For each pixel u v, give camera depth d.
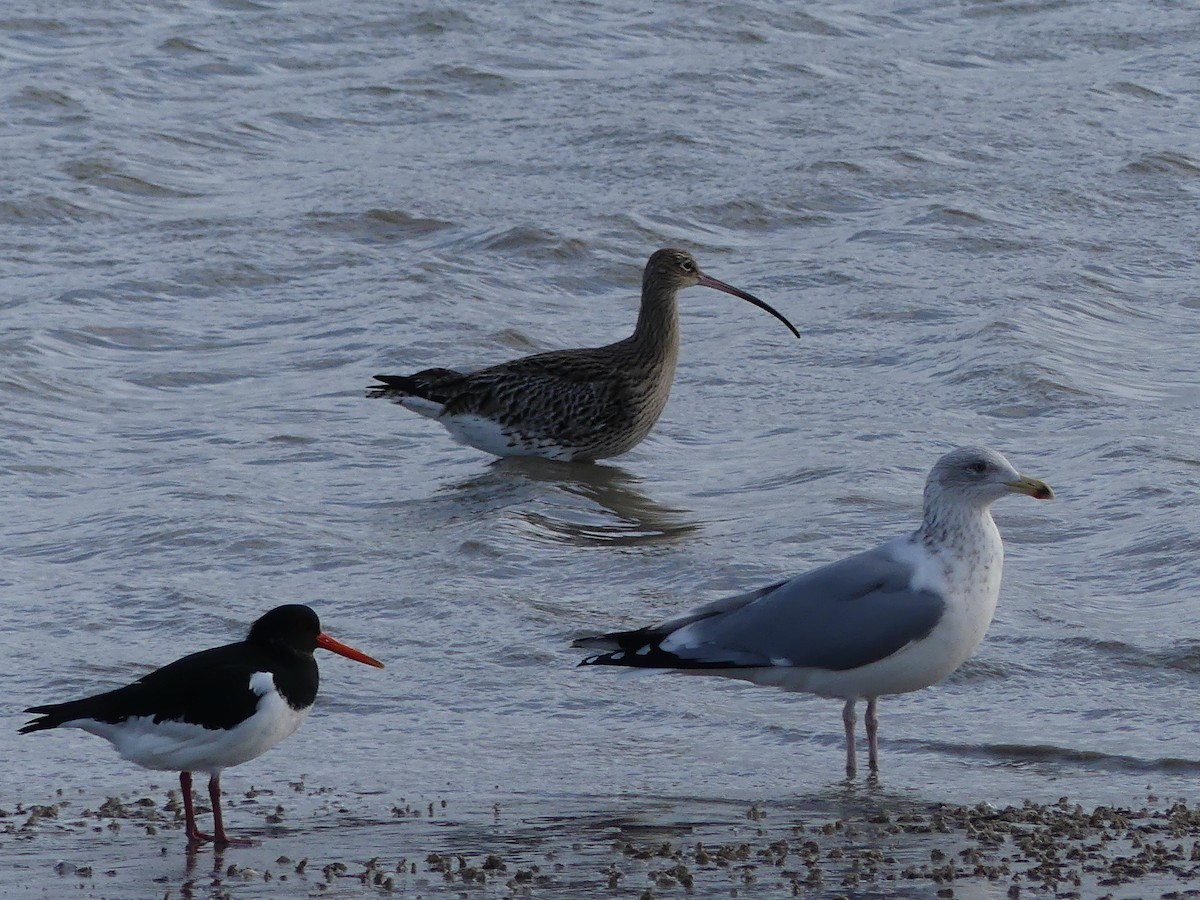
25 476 18.27
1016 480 11.33
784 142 30.25
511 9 37.56
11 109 31.42
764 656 11.42
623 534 16.44
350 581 15.22
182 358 22.03
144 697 10.29
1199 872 9.41
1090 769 11.48
